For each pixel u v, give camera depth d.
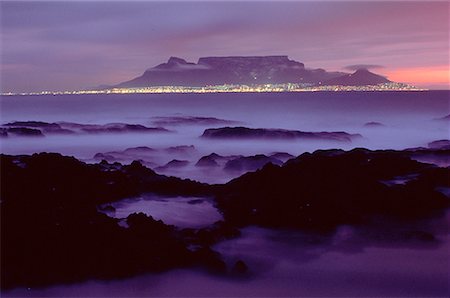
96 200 20.38
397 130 74.94
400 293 14.06
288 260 16.06
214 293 13.95
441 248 17.06
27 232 15.60
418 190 21.06
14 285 13.87
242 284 14.53
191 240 16.84
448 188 22.23
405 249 17.09
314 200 19.98
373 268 15.42
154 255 15.38
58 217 16.75
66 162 22.92
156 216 19.56
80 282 14.10
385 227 18.75
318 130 80.19
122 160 40.62
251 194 21.30
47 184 20.27
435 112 118.56
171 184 23.25
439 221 19.30
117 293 13.77
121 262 14.87
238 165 33.31
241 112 131.12
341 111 126.94
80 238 15.55
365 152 27.02
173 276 14.63
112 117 116.75
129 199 21.56
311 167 22.94
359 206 20.22
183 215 19.80
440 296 13.87
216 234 17.48
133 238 16.00
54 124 69.50
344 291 14.23
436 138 62.75
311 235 18.09
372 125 81.38
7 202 17.69
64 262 14.67
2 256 14.61
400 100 185.62
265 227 18.62
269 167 23.00
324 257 16.45
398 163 24.56
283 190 21.05
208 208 20.78
